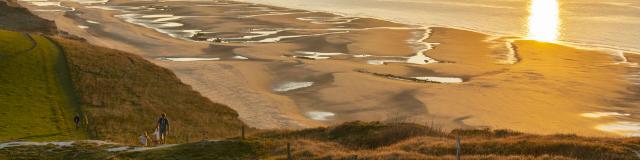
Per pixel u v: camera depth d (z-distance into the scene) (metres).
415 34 106.25
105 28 109.94
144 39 98.06
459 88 64.75
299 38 101.44
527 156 26.22
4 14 106.06
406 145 30.28
